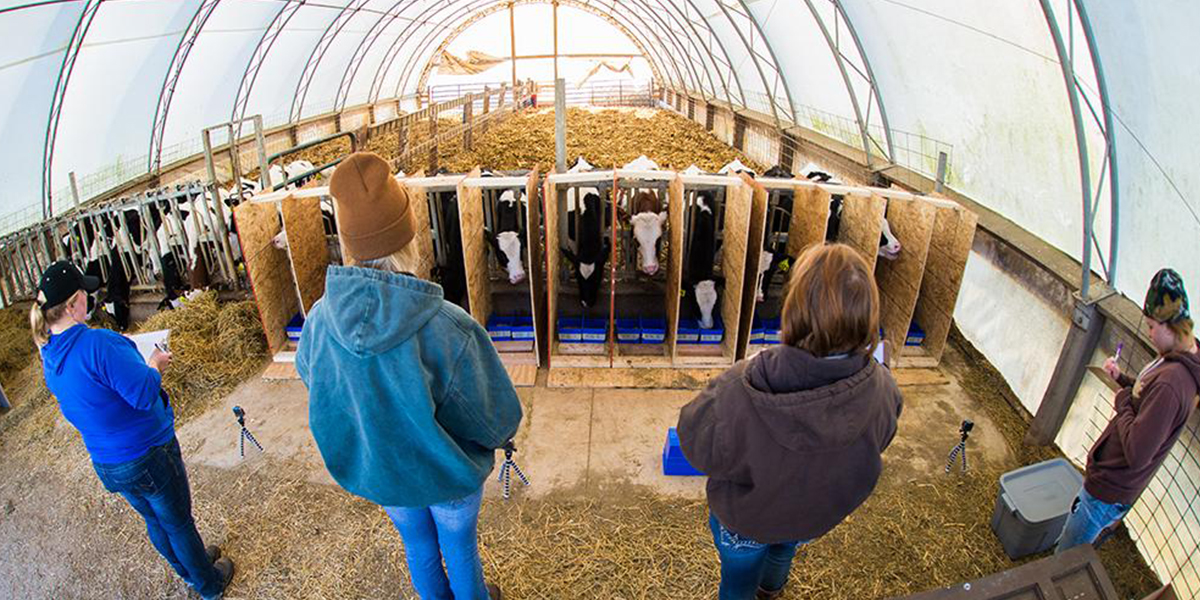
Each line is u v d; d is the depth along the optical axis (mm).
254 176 12109
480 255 5285
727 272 5355
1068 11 3752
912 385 5102
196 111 10969
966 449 4391
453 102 14719
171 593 3455
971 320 5695
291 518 3865
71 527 3877
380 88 18984
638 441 4480
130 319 6508
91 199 8852
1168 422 2463
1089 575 2066
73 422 2654
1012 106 4871
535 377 5156
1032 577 2045
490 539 3684
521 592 3379
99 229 6125
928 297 5363
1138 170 3600
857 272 1635
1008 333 5070
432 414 1822
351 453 1990
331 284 1719
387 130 14812
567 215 6562
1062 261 4484
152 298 6531
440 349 1804
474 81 22609
